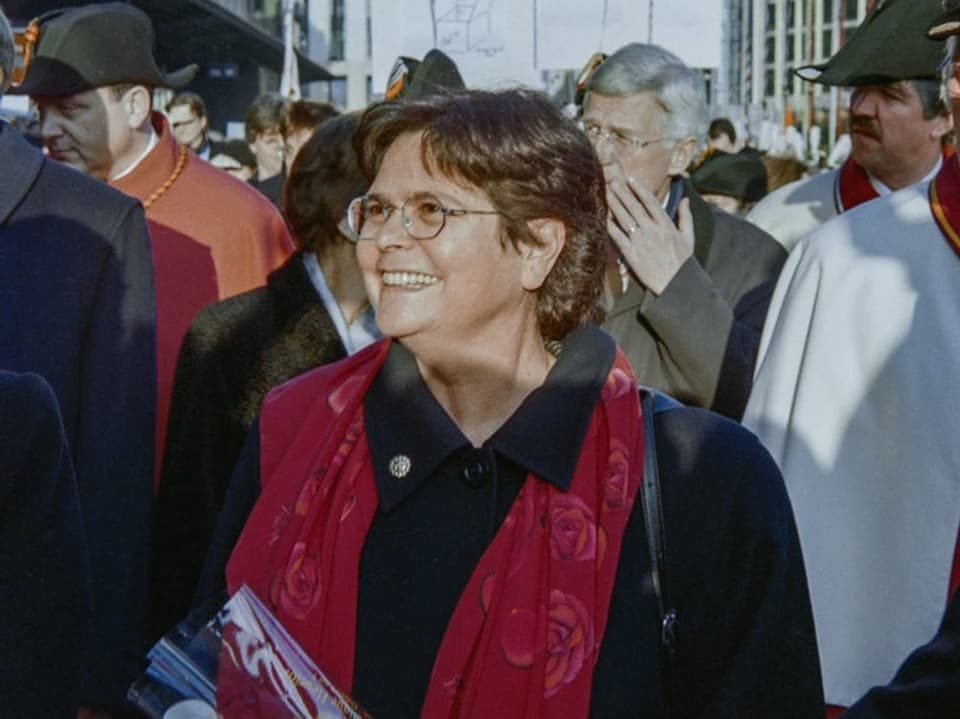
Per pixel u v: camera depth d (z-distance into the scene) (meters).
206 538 3.17
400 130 2.13
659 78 3.97
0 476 2.12
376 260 2.13
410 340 2.13
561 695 1.97
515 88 2.22
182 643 1.99
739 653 2.09
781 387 3.32
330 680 2.01
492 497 2.10
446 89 2.22
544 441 2.10
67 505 2.20
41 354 3.24
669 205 4.09
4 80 3.07
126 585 3.33
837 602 3.12
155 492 3.71
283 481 2.18
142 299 3.41
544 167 2.10
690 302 3.62
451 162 2.07
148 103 4.45
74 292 3.29
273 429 2.28
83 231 3.33
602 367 2.17
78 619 2.19
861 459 3.13
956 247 3.10
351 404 2.20
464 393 2.17
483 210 2.09
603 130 4.00
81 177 3.41
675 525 2.11
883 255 3.19
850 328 3.19
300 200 3.25
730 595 2.10
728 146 10.04
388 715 2.03
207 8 16.00
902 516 3.07
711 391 3.64
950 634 2.15
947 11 2.78
